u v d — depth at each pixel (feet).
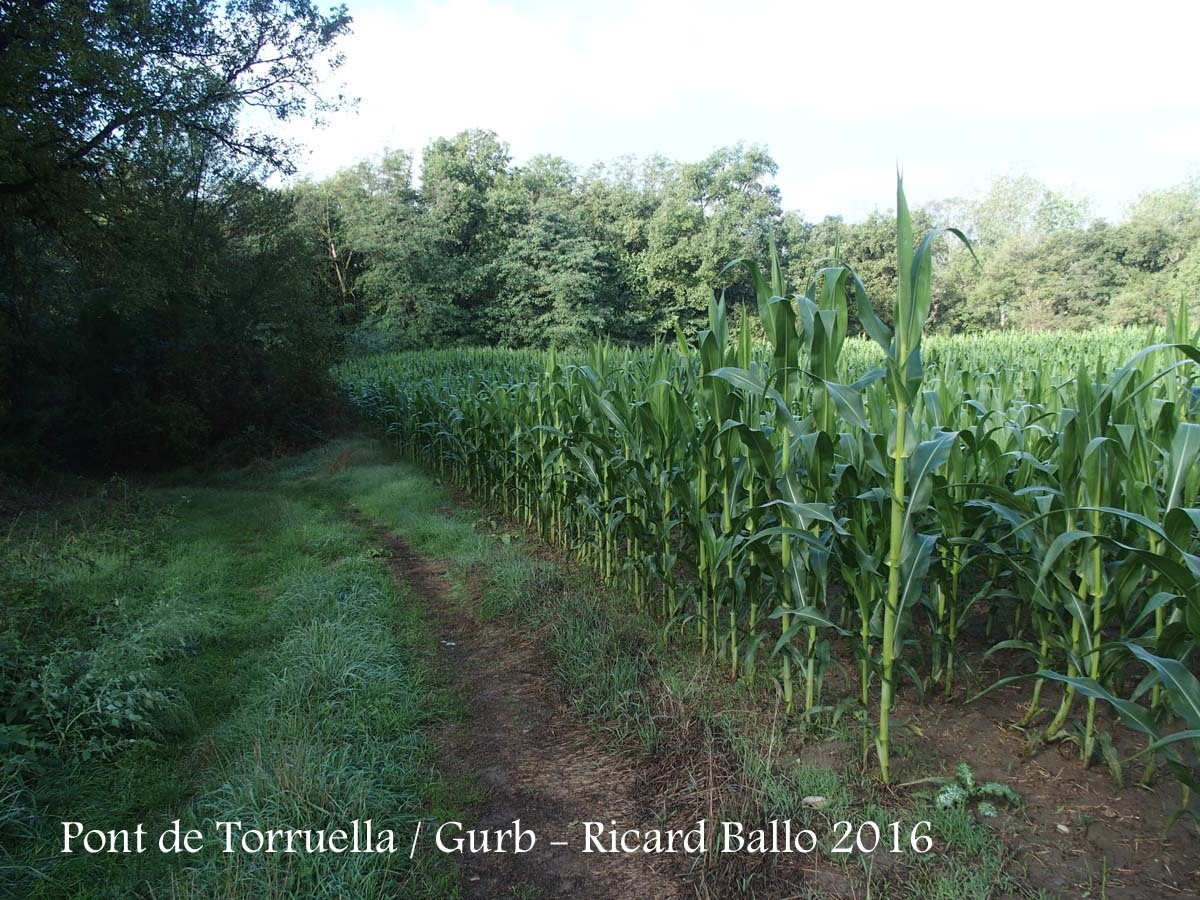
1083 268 127.65
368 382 58.59
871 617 10.46
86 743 11.03
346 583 18.81
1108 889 7.86
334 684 12.86
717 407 12.47
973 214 196.24
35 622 14.12
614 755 11.34
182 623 15.48
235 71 37.91
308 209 120.26
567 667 14.12
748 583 12.82
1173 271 118.83
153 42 32.35
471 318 117.08
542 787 10.62
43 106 28.17
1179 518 8.01
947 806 9.27
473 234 121.39
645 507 16.35
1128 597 9.86
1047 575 10.55
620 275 124.06
